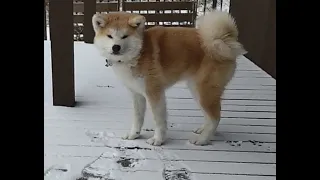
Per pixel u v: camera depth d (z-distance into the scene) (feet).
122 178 6.39
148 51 7.30
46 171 6.53
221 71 7.48
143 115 8.13
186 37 7.55
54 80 9.92
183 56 7.47
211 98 7.62
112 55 7.03
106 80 12.73
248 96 11.51
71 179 6.30
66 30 9.59
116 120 9.20
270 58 14.30
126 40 6.94
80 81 12.55
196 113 9.87
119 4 20.74
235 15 19.77
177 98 11.15
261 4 15.33
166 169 6.75
